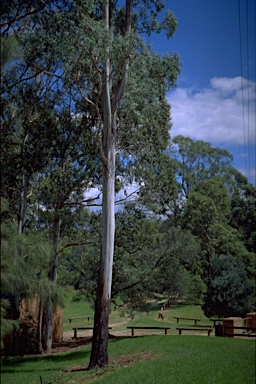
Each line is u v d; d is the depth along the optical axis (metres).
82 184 20.92
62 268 29.08
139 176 21.89
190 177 53.00
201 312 37.75
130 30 16.88
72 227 23.20
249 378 12.30
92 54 16.98
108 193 16.28
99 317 15.57
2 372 14.77
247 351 16.31
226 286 30.47
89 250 24.05
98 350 15.27
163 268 23.83
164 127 22.48
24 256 9.82
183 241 23.86
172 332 25.59
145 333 25.56
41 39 17.81
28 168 18.97
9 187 19.69
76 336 26.06
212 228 46.22
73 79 19.02
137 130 20.88
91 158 20.45
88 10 16.36
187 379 11.98
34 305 22.36
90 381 12.91
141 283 23.22
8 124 18.31
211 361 14.25
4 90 16.61
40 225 23.05
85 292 23.92
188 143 54.91
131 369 13.46
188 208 47.66
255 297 31.27
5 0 16.44
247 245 54.81
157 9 19.42
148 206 23.09
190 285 28.77
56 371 14.87
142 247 23.20
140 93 18.11
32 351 20.59
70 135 20.20
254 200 58.53
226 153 55.81
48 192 20.77
